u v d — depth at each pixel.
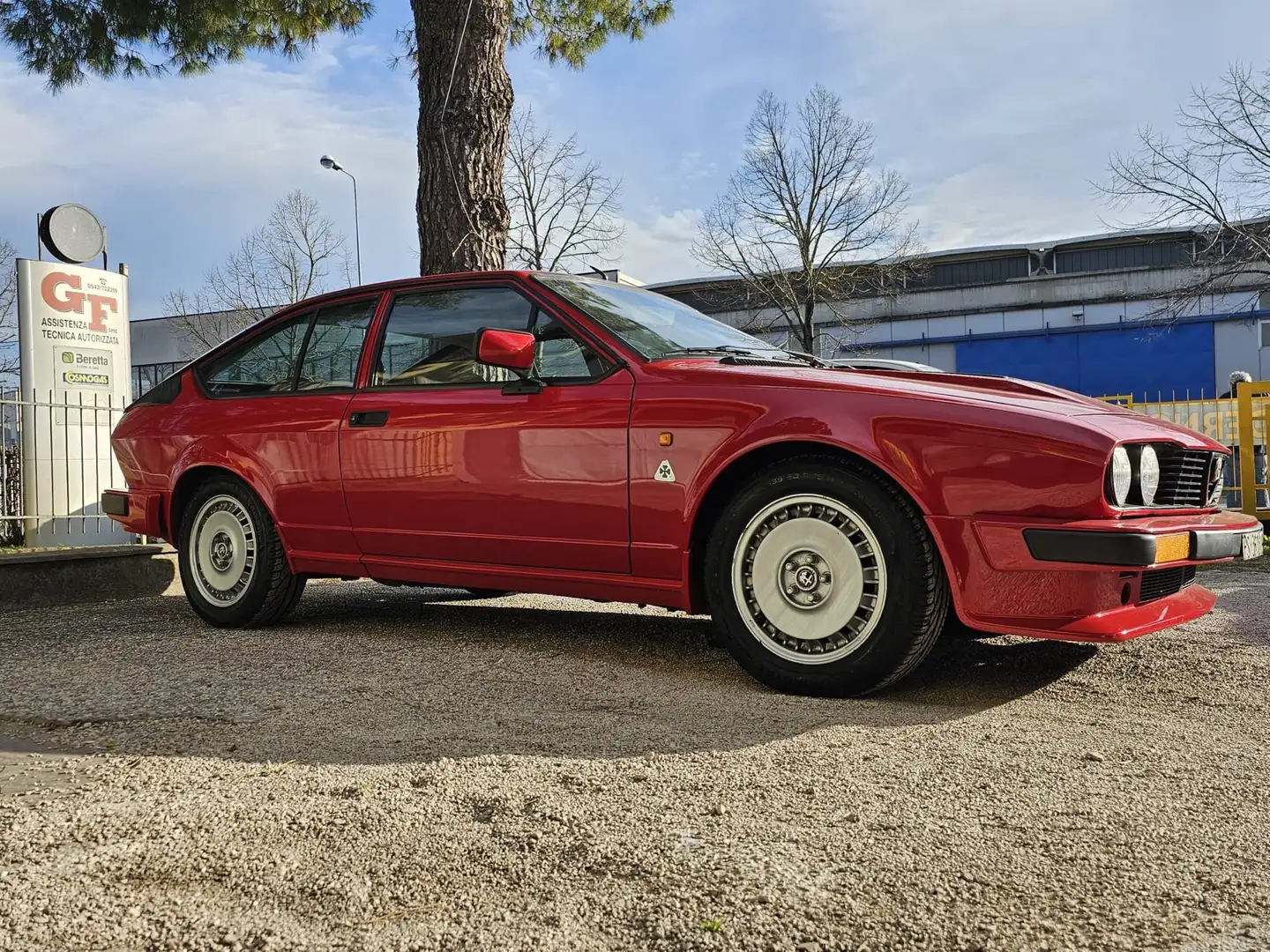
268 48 10.37
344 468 3.99
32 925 1.60
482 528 3.64
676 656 3.61
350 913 1.62
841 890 1.66
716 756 2.39
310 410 4.15
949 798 2.09
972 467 2.80
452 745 2.52
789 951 1.47
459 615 4.63
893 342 34.28
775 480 3.07
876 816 1.98
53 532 7.76
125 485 4.84
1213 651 3.53
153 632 4.28
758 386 3.14
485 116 7.18
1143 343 30.78
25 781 2.31
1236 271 18.61
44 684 3.31
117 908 1.65
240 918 1.61
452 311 3.93
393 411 3.89
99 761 2.46
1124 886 1.67
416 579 3.92
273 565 4.24
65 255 8.97
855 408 2.96
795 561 3.05
